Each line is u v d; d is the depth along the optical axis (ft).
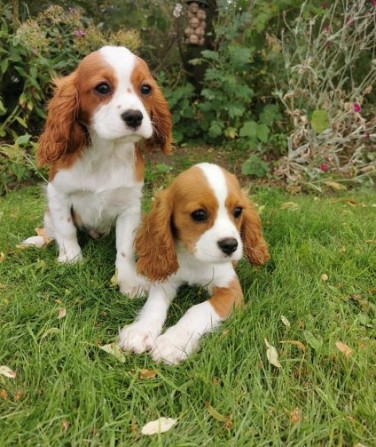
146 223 1.42
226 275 1.38
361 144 2.97
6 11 2.52
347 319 1.35
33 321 1.28
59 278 1.49
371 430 0.98
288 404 1.02
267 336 1.22
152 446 0.90
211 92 2.87
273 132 3.09
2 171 2.43
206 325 1.25
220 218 1.28
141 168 1.61
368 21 2.82
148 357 1.18
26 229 1.85
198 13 3.09
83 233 1.80
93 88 1.38
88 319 1.29
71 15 2.52
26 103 2.57
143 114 1.34
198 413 0.99
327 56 2.93
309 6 2.73
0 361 1.12
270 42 2.94
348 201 2.33
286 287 1.45
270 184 2.66
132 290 1.48
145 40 3.34
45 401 0.99
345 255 1.68
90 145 1.48
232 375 1.10
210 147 3.12
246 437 0.93
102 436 0.93
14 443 0.91
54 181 1.55
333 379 1.10
